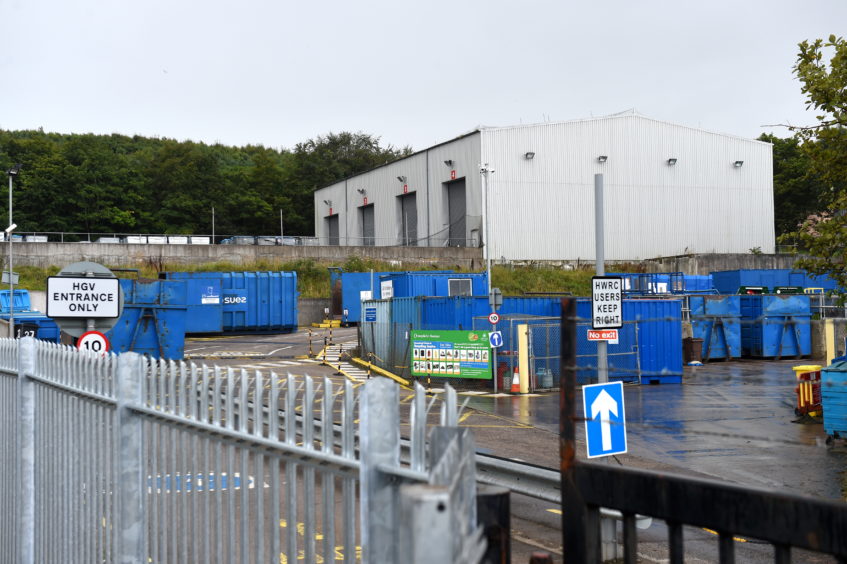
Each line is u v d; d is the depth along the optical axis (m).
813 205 75.25
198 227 95.69
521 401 22.14
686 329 31.58
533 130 61.81
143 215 90.38
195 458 4.01
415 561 1.69
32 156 91.62
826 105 9.65
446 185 65.31
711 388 23.23
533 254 61.31
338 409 8.23
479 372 24.58
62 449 5.88
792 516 2.23
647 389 23.69
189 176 95.25
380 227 73.38
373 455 2.58
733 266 59.59
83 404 5.43
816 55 9.84
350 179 78.19
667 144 65.44
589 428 8.29
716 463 13.28
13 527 6.93
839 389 13.57
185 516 4.08
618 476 2.72
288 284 49.09
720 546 2.44
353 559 2.83
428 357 25.64
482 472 8.87
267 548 4.25
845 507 2.12
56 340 29.19
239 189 99.19
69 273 9.58
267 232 100.25
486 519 2.36
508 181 61.00
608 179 63.47
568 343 2.92
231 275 47.97
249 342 42.19
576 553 2.82
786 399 20.86
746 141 68.44
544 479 7.95
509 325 25.70
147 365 4.61
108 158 92.50
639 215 64.25
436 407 17.67
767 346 31.45
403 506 1.75
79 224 87.06
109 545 4.83
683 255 60.53
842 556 2.11
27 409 6.64
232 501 3.70
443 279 40.97
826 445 13.88
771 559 8.05
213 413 3.82
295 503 3.24
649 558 8.08
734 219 67.50
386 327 28.56
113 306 9.85
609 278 14.51
